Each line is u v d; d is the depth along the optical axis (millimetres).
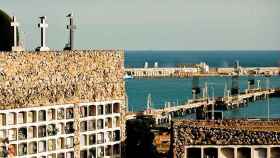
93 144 35594
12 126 32281
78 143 34812
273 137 33875
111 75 36406
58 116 34125
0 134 31922
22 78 32719
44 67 33594
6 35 35656
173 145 34438
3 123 32031
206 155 34312
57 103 34031
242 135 34094
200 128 34344
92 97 35469
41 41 35094
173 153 34438
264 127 35562
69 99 34469
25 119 32812
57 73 34125
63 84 34312
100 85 35875
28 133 32938
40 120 33406
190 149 34375
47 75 33719
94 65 35594
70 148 34500
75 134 34719
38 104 33250
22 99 32625
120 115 36750
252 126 35875
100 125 35938
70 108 34625
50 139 33719
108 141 36219
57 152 34000
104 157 36094
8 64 32188
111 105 36406
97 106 35750
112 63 36438
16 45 34562
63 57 34344
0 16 35688
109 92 36250
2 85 31938
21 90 32656
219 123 36531
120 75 36812
